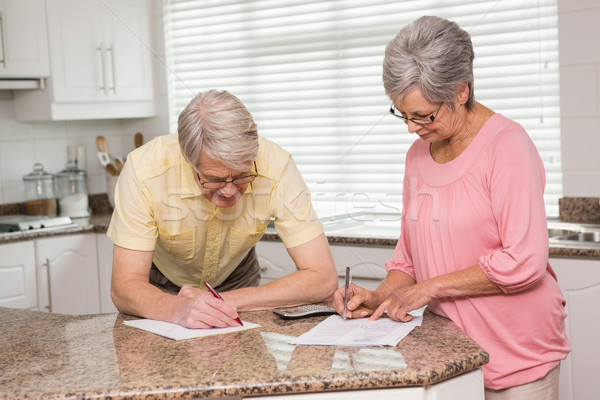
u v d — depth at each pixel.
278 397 1.20
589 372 2.51
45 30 3.17
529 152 1.48
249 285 1.98
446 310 1.58
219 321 1.52
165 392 1.18
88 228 3.47
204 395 1.18
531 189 1.45
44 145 3.93
